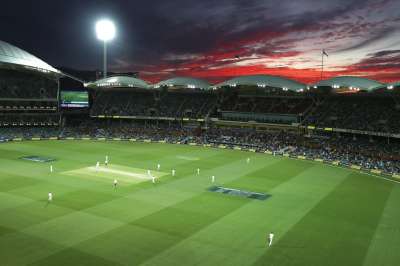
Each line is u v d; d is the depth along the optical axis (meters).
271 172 59.25
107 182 49.12
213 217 36.19
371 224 35.41
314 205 41.28
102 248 28.23
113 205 39.06
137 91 117.94
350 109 86.88
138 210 37.62
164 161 66.50
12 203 38.81
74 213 36.09
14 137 89.75
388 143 74.56
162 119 105.31
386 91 73.94
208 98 109.50
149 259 26.69
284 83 85.25
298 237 31.66
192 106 107.88
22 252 27.20
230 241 30.38
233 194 45.09
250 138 89.38
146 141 93.50
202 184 49.66
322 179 55.03
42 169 56.28
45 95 107.75
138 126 107.12
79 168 57.81
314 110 92.56
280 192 46.66
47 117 107.88
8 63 74.88
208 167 61.94
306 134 89.06
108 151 76.25
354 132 77.50
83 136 97.19
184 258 27.03
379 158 67.31
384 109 81.69
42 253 27.11
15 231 31.12
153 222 34.22
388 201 43.72
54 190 44.34
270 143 84.50
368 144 76.12
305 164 67.44
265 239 31.02
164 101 112.62
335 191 47.84
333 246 29.98
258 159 71.56
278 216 37.09
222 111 102.56
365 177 57.22
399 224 35.59
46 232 31.08
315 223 35.28
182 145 88.38
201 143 89.81
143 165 62.06
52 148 78.12
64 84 110.69
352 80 76.25
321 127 84.12
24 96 104.00
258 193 45.91
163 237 30.77
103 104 114.94
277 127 93.44
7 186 45.75
